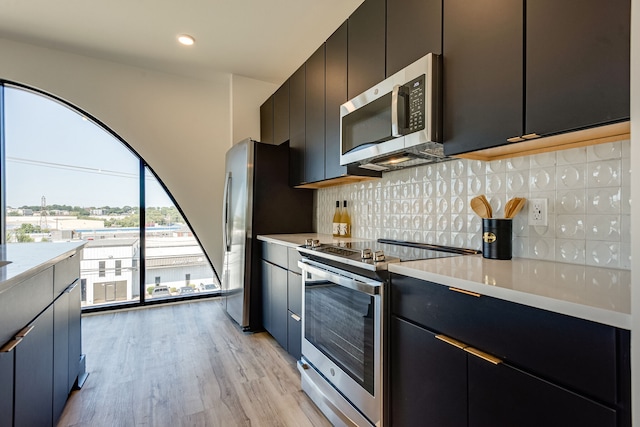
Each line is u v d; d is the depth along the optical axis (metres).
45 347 1.33
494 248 1.29
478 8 1.15
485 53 1.12
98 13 2.29
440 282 1.01
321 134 2.25
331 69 2.12
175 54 2.92
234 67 3.17
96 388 1.83
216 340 2.54
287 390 1.82
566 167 1.18
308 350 1.82
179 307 3.40
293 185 2.73
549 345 0.73
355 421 1.38
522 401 0.79
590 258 1.11
